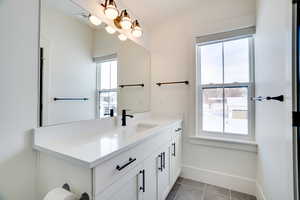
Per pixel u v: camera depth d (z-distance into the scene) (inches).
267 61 50.9
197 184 76.6
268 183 50.9
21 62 35.8
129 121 74.5
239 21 70.4
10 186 34.2
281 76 38.5
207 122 81.0
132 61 78.4
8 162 33.8
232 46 75.8
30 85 37.6
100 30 59.6
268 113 50.5
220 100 78.1
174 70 86.7
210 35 77.4
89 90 55.1
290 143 33.1
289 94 33.4
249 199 65.2
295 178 31.1
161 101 90.3
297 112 30.5
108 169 32.3
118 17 67.0
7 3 33.3
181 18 84.7
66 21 47.0
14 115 34.7
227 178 73.1
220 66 78.5
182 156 83.7
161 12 82.0
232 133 74.8
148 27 92.8
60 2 45.1
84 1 52.1
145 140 46.9
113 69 66.6
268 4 49.3
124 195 37.4
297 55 30.8
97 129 56.3
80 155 31.0
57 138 42.5
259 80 61.9
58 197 28.6
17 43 35.1
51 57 42.7
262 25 57.1
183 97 84.4
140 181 44.3
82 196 29.9
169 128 66.3
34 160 38.1
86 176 29.6
